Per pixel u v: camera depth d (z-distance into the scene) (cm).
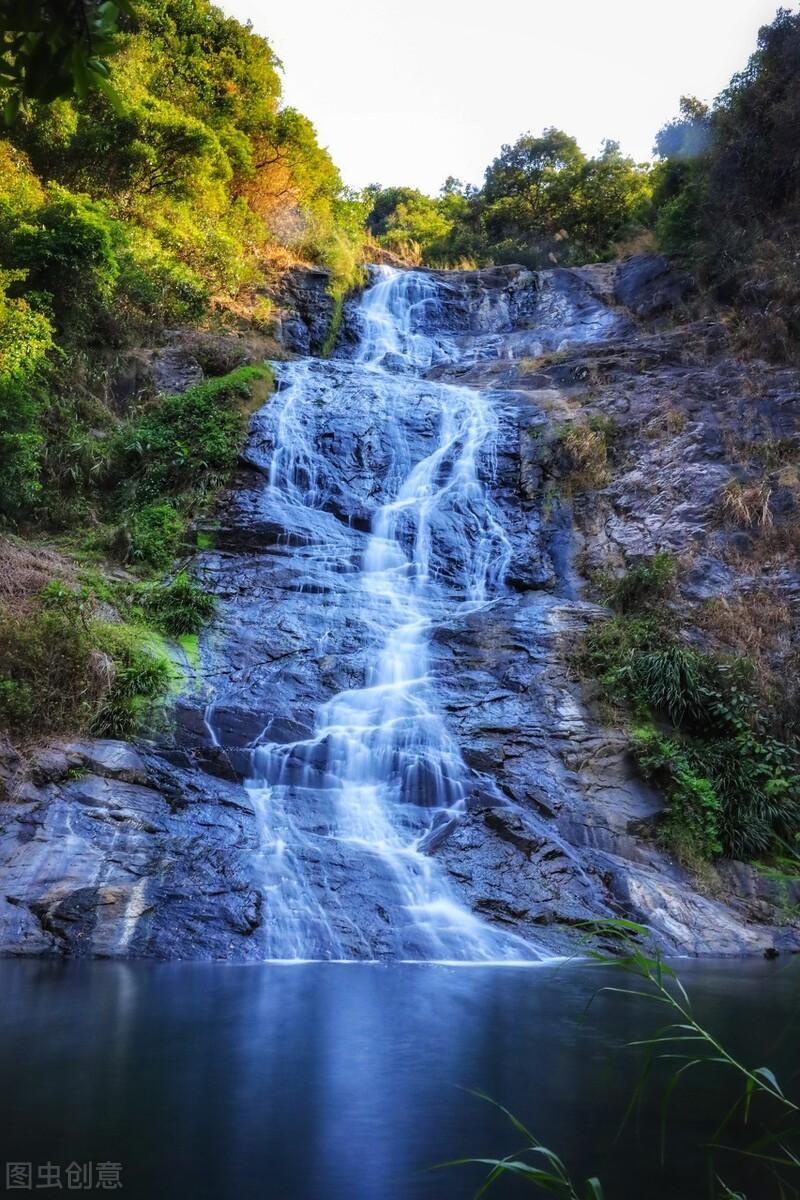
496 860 941
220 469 1677
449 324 2902
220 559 1479
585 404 1945
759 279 2264
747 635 1398
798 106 2461
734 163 2600
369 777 1063
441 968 741
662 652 1270
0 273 1542
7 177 1859
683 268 2638
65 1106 362
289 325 2603
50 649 1057
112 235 1866
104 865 823
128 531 1504
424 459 1797
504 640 1341
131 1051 447
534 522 1694
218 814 935
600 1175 306
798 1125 364
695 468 1698
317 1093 386
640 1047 480
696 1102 395
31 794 892
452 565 1594
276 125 2961
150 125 2231
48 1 227
